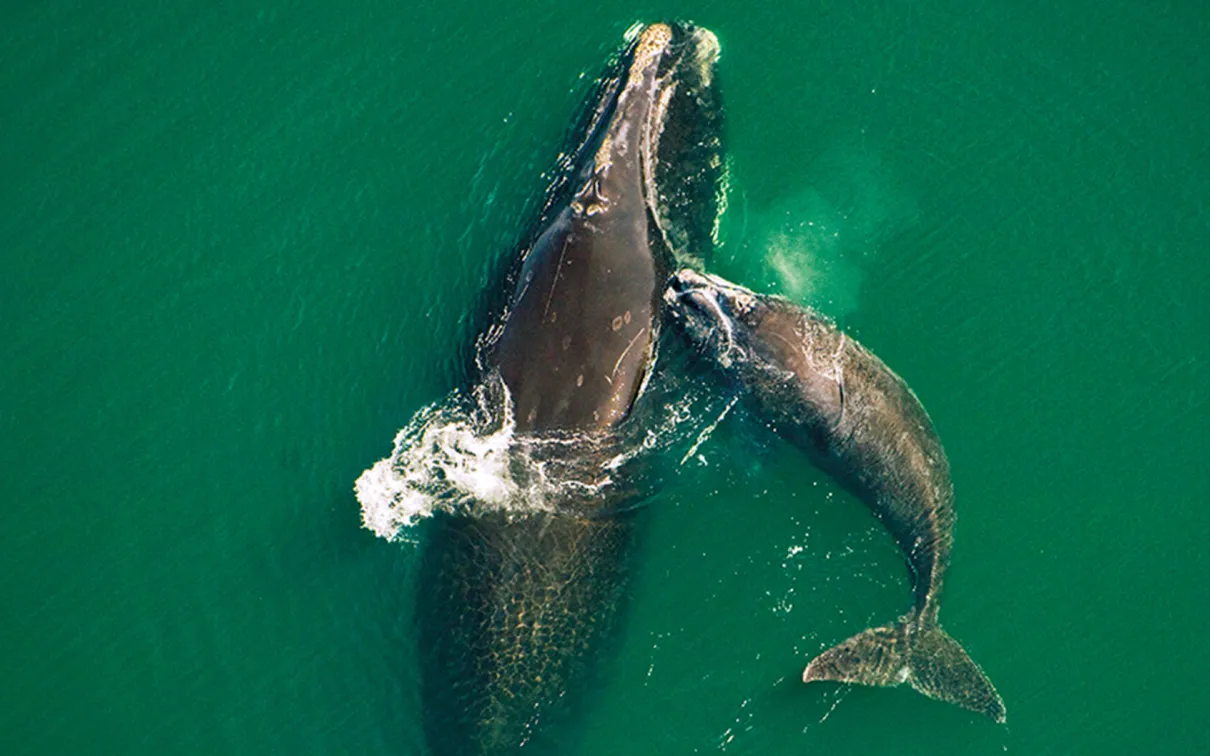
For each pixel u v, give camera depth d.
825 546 20.19
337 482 21.61
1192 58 23.84
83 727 20.05
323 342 23.00
